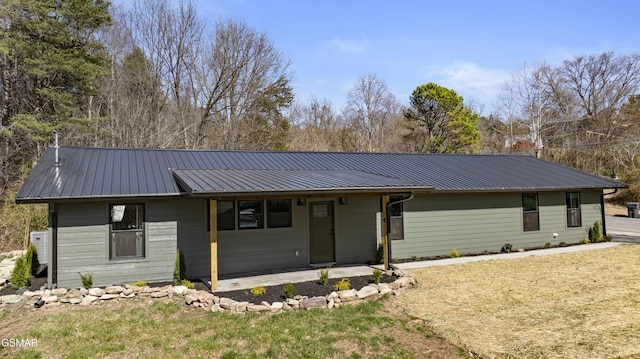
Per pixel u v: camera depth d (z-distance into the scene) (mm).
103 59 22562
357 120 42062
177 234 10648
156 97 27250
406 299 8641
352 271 11430
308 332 6707
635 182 29656
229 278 10617
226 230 11273
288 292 8453
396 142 41562
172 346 6191
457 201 14289
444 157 17875
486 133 44875
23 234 16078
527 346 6078
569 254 13773
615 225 22109
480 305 8156
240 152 14875
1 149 19828
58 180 10023
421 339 6430
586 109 40844
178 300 8430
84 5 20703
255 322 7203
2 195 18531
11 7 18641
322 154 16047
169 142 26125
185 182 9305
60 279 9594
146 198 9977
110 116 24312
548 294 8844
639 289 9031
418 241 13633
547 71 41000
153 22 27672
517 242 15188
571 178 16531
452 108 35281
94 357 5836
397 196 13352
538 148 36031
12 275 9734
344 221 12812
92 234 9859
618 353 5738
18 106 21297
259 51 29438
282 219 12023
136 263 10195
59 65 19500
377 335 6590
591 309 7719
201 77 28625
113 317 7445
